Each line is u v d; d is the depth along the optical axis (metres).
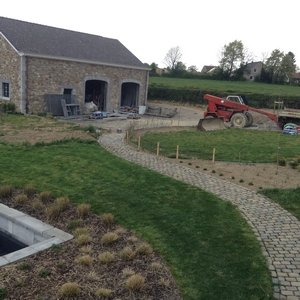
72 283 5.58
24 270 6.10
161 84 46.56
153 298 5.47
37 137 16.70
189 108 37.50
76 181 10.59
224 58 81.81
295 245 7.18
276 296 5.57
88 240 7.13
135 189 10.04
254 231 7.69
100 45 31.39
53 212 8.31
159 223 7.96
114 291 5.61
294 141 19.42
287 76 69.31
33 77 24.75
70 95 26.84
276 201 9.58
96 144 15.86
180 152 15.31
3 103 25.09
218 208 8.88
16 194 9.61
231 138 19.75
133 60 32.16
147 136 19.30
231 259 6.53
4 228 8.45
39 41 26.36
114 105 30.58
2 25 25.81
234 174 12.05
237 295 5.54
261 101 37.62
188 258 6.56
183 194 9.76
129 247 6.95
